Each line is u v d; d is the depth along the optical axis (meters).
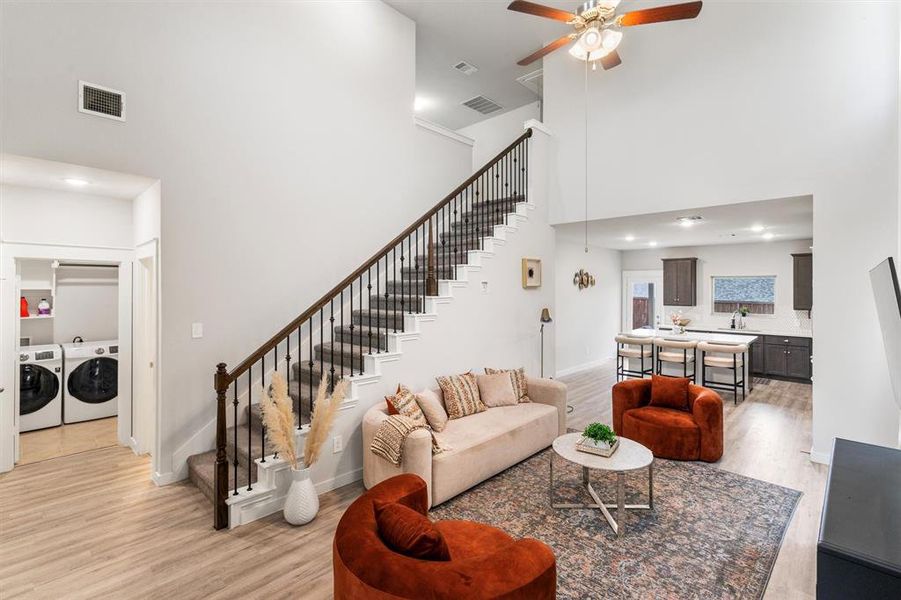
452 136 6.00
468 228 5.69
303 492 2.91
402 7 5.20
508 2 5.11
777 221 5.55
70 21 2.99
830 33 3.84
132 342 4.37
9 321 3.76
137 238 4.13
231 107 3.83
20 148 2.81
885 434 3.60
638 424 4.15
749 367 7.52
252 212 3.97
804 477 3.59
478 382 4.35
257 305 4.01
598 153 5.38
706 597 2.19
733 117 4.36
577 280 8.36
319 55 4.48
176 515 3.00
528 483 3.52
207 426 3.71
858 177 3.70
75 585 2.29
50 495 3.30
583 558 2.51
